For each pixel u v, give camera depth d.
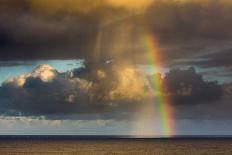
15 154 169.75
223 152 183.00
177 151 191.88
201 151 190.75
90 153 179.12
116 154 172.12
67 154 170.62
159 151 193.88
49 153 176.62
